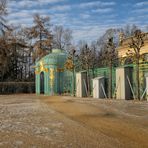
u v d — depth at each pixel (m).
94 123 14.21
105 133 11.72
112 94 33.53
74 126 13.47
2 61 62.16
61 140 10.48
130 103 23.88
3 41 61.66
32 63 74.31
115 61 35.81
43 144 9.91
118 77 30.91
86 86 39.78
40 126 13.59
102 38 72.44
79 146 9.55
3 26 61.84
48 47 73.19
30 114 18.28
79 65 44.25
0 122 14.96
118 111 18.53
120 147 9.42
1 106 24.22
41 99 33.97
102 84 34.53
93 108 20.48
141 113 17.41
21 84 62.09
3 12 61.38
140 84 29.06
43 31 73.81
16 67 75.06
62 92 49.50
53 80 49.97
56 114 18.11
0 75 69.88
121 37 42.94
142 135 11.20
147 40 33.19
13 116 17.36
